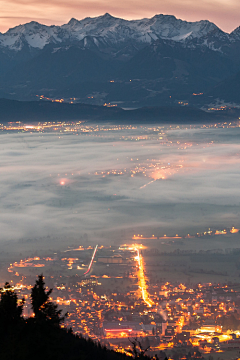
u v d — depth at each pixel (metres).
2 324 46.09
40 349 43.97
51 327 46.09
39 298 46.94
